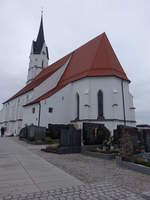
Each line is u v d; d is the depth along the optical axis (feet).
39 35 185.47
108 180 23.12
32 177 23.73
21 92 158.81
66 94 103.35
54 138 80.28
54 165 31.83
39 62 180.14
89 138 55.31
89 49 113.60
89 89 95.04
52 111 98.07
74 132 52.47
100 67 98.07
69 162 35.55
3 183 21.18
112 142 51.13
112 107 90.74
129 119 96.99
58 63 142.41
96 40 113.09
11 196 17.21
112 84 93.45
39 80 141.49
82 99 97.19
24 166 30.22
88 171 28.04
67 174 25.57
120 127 49.57
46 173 25.90
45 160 36.65
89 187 20.03
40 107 95.66
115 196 17.51
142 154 37.76
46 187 19.84
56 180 22.48
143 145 41.45
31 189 19.16
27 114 109.60
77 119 96.07
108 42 110.83
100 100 94.12
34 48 182.80
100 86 94.79
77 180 22.62
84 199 16.61
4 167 29.35
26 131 82.33
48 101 97.91
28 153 45.14
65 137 50.52
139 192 18.83
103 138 59.21
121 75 100.42
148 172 26.68
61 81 121.29
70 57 130.72
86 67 103.09
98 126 59.11
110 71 95.61
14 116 161.68
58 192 18.34
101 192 18.51
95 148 50.98
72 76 110.52
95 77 96.02
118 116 90.63
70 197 17.04
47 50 187.42
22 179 22.81
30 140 75.10
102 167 31.50
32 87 133.80
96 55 102.99
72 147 49.80
